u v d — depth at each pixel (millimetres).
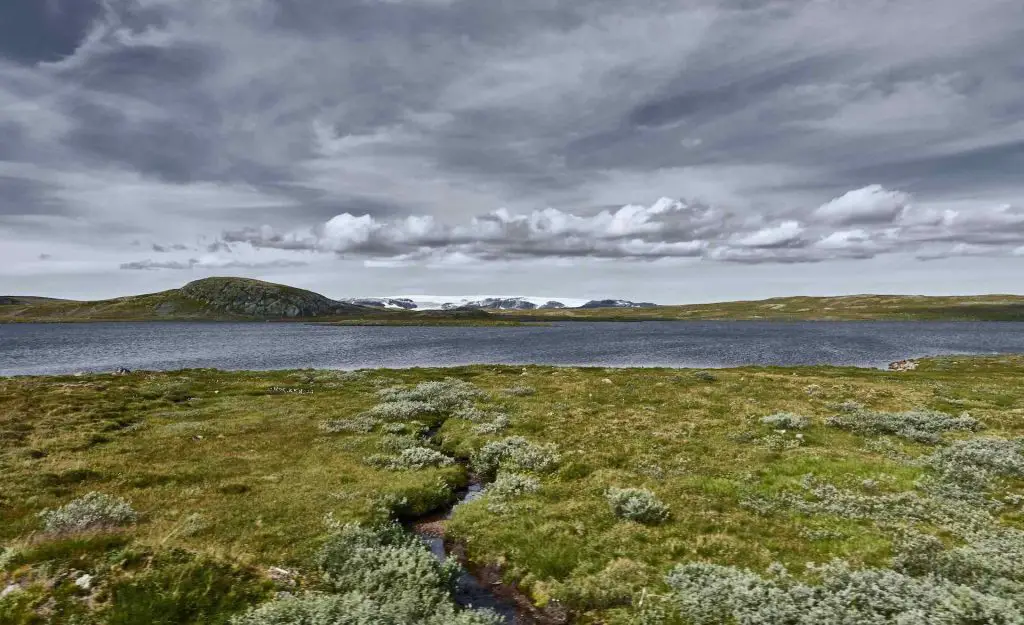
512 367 64062
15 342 137250
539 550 15680
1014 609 10906
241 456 24594
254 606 11352
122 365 79875
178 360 87812
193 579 11797
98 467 22125
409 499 19828
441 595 12820
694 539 16016
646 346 119812
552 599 13430
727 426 30047
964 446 23828
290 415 34094
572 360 88188
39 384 42969
